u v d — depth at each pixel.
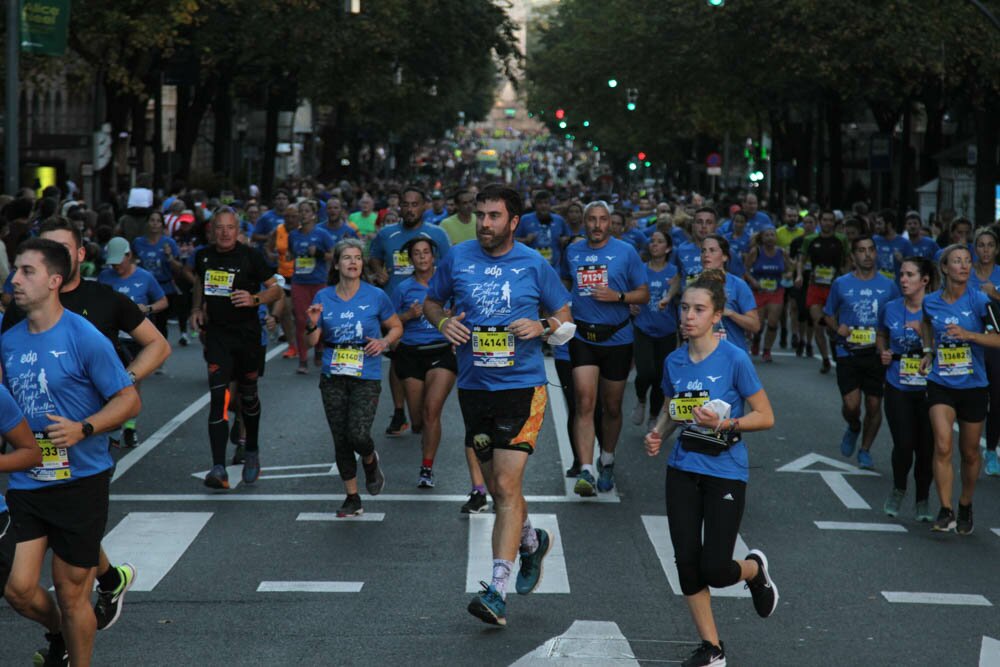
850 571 11.62
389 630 9.75
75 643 8.33
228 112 65.56
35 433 8.21
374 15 55.03
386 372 23.95
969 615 10.34
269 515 13.47
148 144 52.53
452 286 10.28
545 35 102.56
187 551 12.04
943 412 13.05
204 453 16.84
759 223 27.06
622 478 15.51
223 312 14.48
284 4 50.06
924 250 27.11
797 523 13.47
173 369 24.53
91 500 8.23
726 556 8.83
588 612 10.26
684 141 98.56
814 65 47.12
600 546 12.30
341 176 87.44
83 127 67.25
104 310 9.96
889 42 44.62
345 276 13.43
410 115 75.75
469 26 65.81
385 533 12.73
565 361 15.06
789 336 33.47
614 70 61.69
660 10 54.25
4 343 8.30
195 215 31.39
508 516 9.91
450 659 9.09
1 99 44.78
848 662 9.20
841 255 25.34
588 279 14.30
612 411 14.64
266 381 23.08
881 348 13.84
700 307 9.04
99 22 38.16
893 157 63.91
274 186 70.81
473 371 10.05
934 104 56.25
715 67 53.50
